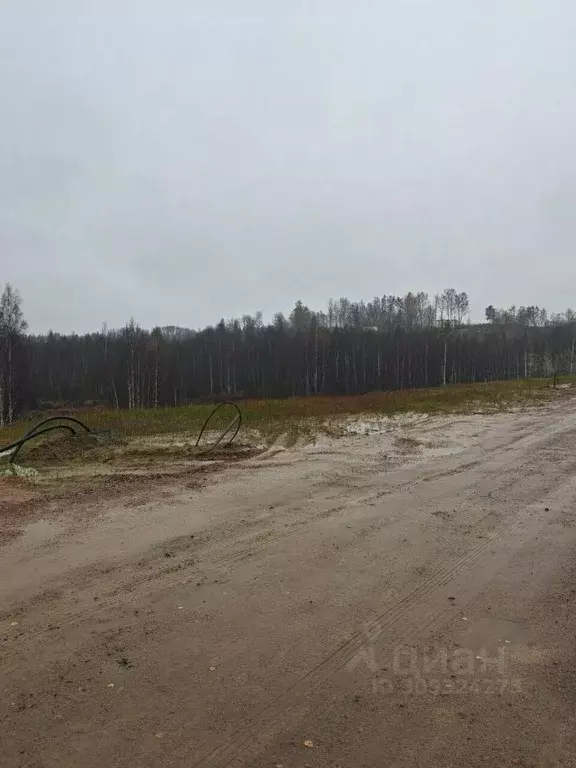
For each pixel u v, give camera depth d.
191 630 3.86
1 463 10.12
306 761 2.60
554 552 5.38
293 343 60.91
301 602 4.29
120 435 13.27
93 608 4.21
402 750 2.67
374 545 5.58
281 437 12.95
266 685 3.20
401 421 15.85
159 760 2.61
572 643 3.67
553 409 18.42
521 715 2.92
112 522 6.38
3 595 4.45
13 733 2.79
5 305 36.34
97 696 3.10
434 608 4.19
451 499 7.33
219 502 7.23
